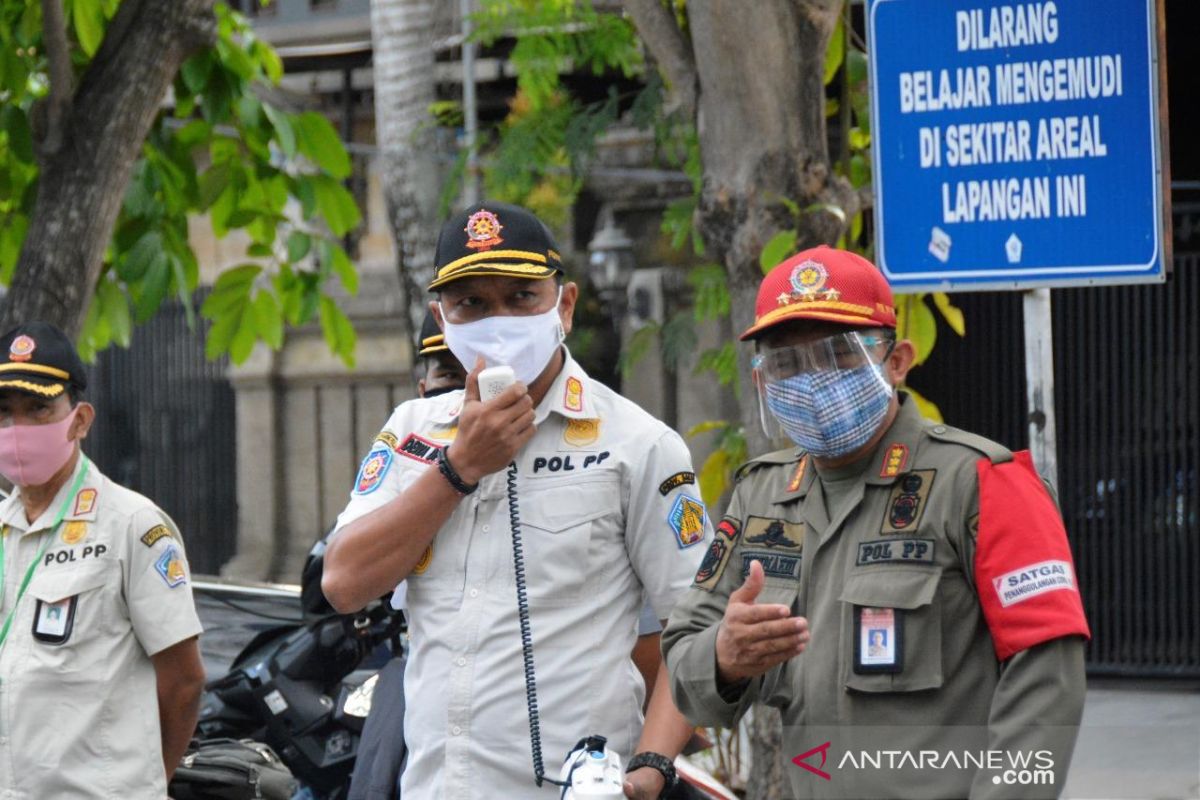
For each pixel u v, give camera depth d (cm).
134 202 1073
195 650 645
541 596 504
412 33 1190
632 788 486
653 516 515
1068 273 670
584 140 1430
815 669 436
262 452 2061
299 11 2055
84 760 618
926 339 952
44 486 645
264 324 1176
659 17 846
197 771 736
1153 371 1445
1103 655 1432
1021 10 673
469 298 501
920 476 436
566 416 520
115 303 1112
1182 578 1419
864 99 984
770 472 474
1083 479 1464
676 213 1252
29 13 1048
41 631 623
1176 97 1503
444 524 516
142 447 2111
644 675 543
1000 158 680
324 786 806
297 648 814
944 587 423
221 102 1050
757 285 812
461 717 502
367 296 1994
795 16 801
